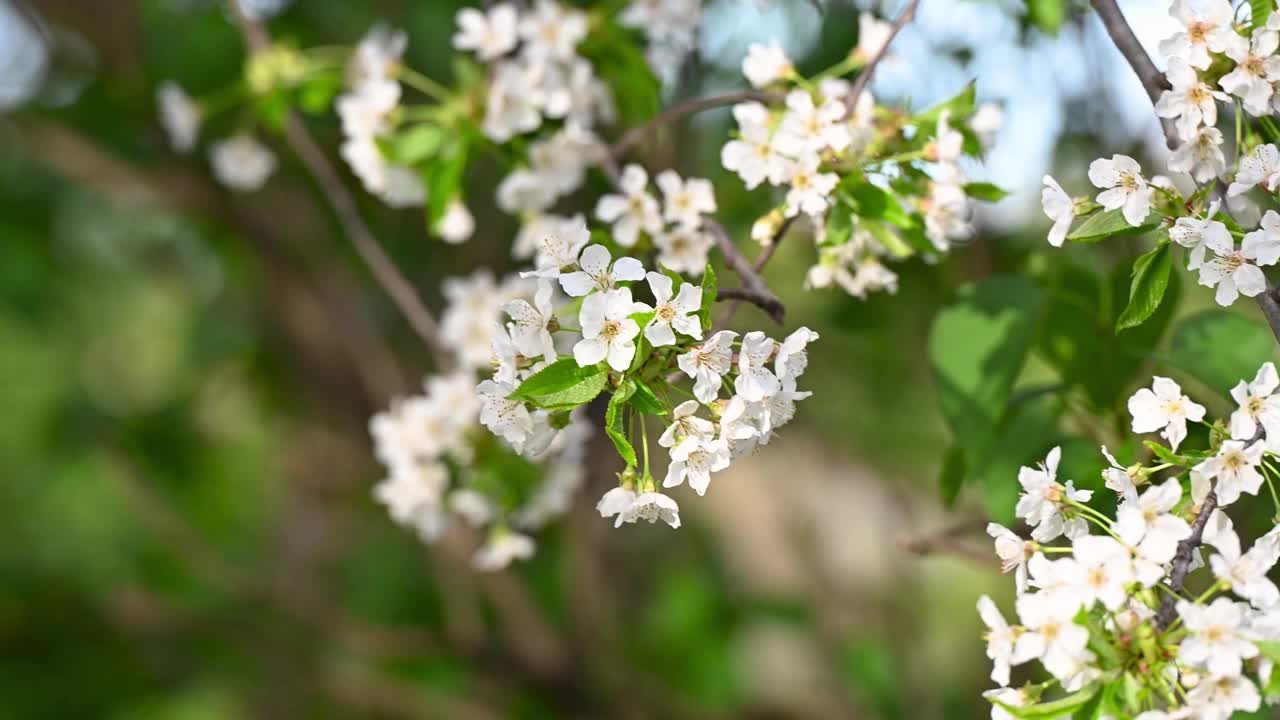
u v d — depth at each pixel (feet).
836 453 9.88
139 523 9.98
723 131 6.11
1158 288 3.99
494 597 8.34
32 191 9.07
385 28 6.92
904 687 9.11
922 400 8.78
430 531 5.27
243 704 9.30
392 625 9.20
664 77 5.17
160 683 9.62
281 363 9.25
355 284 8.23
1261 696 3.83
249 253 8.49
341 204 5.41
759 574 10.28
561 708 8.49
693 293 3.87
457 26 6.86
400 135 5.00
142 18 7.50
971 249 6.09
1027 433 4.63
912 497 9.57
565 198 5.68
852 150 4.32
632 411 3.95
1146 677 3.76
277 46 5.70
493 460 5.17
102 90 7.93
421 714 8.89
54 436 10.12
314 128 7.20
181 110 5.87
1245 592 3.78
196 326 9.25
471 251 7.79
